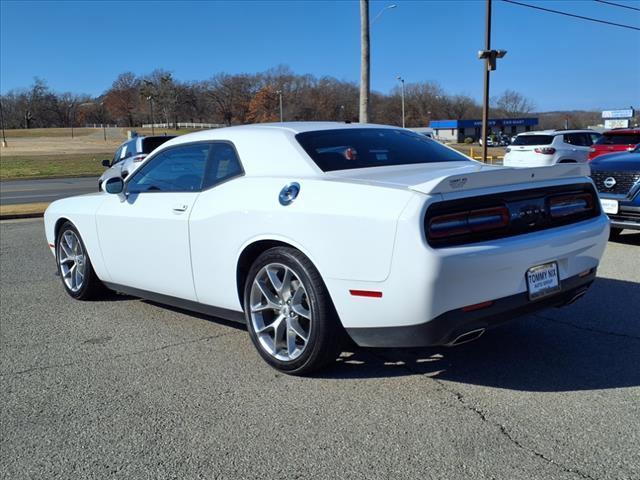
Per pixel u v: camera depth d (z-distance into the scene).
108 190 4.84
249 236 3.75
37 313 5.26
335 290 3.34
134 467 2.74
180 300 4.52
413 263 3.02
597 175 7.73
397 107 123.50
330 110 113.62
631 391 3.39
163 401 3.42
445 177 3.10
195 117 133.62
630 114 76.94
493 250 3.17
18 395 3.54
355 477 2.61
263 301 3.85
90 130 137.25
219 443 2.93
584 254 3.75
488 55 19.19
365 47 15.37
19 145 80.31
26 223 11.53
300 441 2.93
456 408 3.23
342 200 3.31
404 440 2.90
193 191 4.29
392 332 3.23
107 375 3.82
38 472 2.72
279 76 119.00
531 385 3.51
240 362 3.99
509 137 85.50
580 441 2.85
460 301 3.11
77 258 5.59
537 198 3.53
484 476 2.58
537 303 3.48
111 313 5.22
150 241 4.55
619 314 4.83
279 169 3.86
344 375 3.72
